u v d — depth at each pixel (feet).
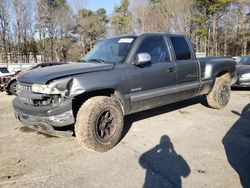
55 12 158.40
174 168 11.92
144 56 14.76
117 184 10.72
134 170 11.82
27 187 10.64
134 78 15.06
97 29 172.24
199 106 23.59
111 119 14.14
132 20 138.10
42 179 11.23
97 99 13.61
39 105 13.32
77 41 174.40
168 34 17.99
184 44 18.81
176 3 137.80
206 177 11.07
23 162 12.87
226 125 17.95
